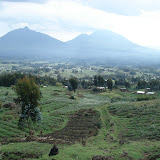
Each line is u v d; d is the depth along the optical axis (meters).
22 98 36.38
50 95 100.56
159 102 60.41
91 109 65.38
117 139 32.75
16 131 39.62
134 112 51.47
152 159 22.17
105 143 30.69
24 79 36.41
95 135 37.03
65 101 83.94
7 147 27.62
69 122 50.44
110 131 38.22
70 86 127.88
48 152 25.25
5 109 56.78
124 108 58.03
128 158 22.34
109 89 153.88
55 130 43.12
